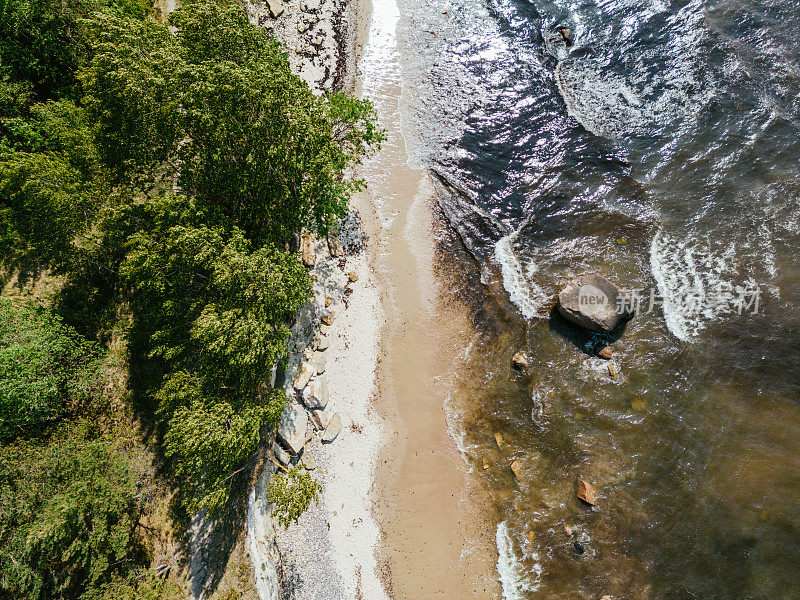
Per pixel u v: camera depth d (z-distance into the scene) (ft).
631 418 92.94
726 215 105.19
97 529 73.92
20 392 73.51
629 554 85.51
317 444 94.43
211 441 67.62
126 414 85.10
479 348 102.17
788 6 122.11
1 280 85.97
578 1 130.00
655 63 121.08
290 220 83.97
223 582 81.30
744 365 93.91
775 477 86.12
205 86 67.82
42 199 73.77
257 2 122.42
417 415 98.12
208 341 69.82
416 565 88.38
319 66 121.39
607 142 115.65
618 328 98.37
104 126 76.69
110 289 89.45
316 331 100.78
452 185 115.03
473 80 124.47
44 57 89.86
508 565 87.61
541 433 94.43
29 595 69.97
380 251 109.70
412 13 131.13
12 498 70.03
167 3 109.40
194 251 70.79
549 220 110.22
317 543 88.69
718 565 82.94
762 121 111.75
